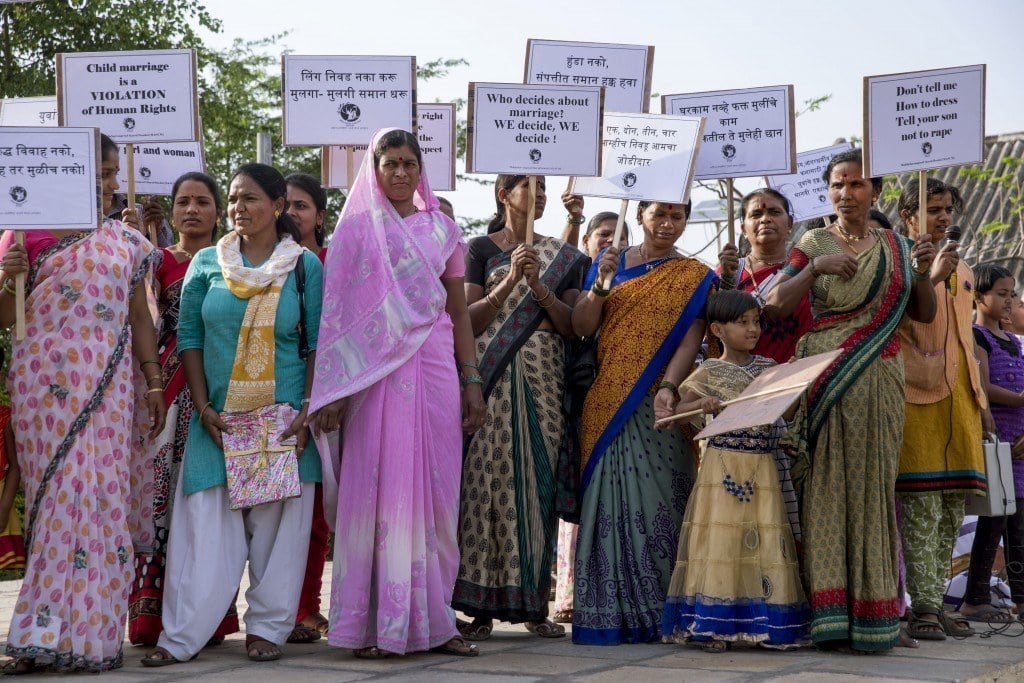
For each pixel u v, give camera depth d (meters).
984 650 4.87
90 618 4.44
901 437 5.00
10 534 4.87
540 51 6.18
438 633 4.72
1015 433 6.52
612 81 6.17
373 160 4.96
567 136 5.46
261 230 4.98
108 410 4.61
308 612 5.56
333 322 4.79
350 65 5.67
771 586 4.84
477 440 5.32
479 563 5.25
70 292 4.59
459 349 5.18
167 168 6.41
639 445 5.29
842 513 4.85
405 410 4.74
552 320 5.48
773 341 5.57
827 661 4.57
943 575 5.58
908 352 5.40
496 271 5.56
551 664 4.53
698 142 5.49
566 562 6.18
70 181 4.61
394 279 4.82
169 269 5.27
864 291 5.02
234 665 4.55
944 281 5.50
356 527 4.70
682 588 4.99
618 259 5.51
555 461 5.41
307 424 4.79
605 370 5.38
